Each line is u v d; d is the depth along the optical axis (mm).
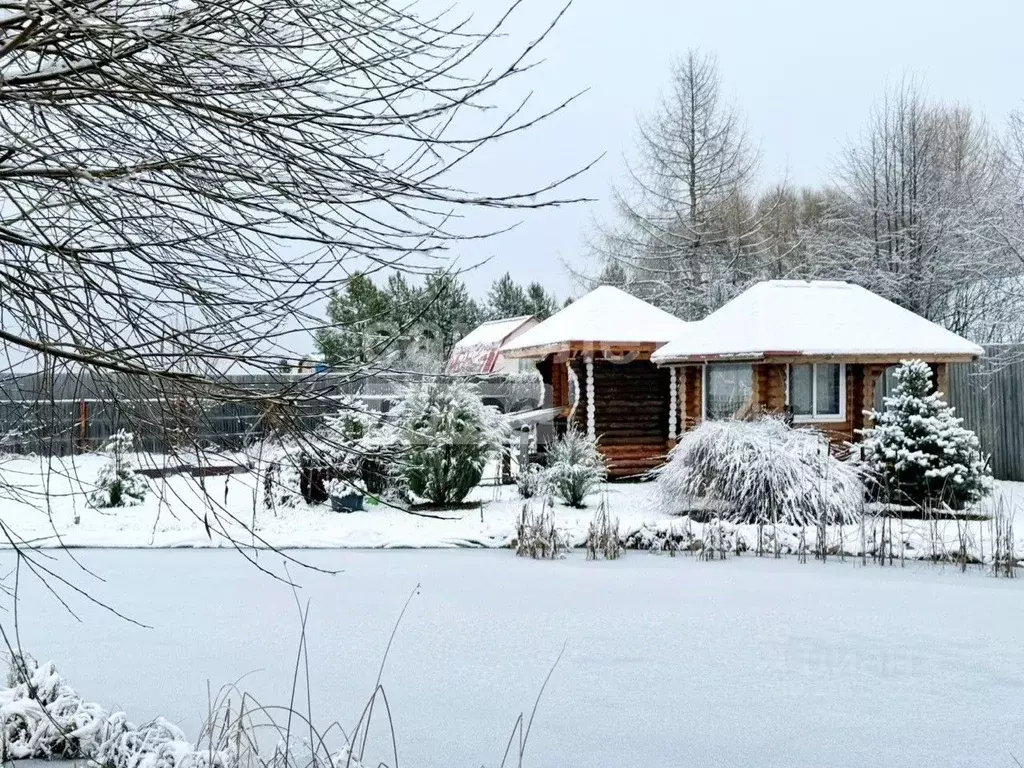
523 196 3082
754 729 5148
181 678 6160
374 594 8852
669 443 18906
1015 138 21609
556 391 20328
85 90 2855
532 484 15664
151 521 13438
